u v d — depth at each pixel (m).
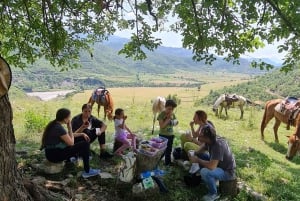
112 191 6.42
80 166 7.27
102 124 7.93
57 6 8.03
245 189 7.14
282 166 10.66
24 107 18.47
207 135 6.42
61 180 6.61
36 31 8.22
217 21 6.39
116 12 7.00
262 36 6.34
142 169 6.39
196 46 6.73
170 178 7.09
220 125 17.25
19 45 8.98
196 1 6.52
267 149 13.38
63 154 6.68
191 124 7.94
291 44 6.27
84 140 7.16
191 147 7.48
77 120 7.86
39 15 8.98
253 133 15.89
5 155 4.56
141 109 19.86
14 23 8.53
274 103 14.59
